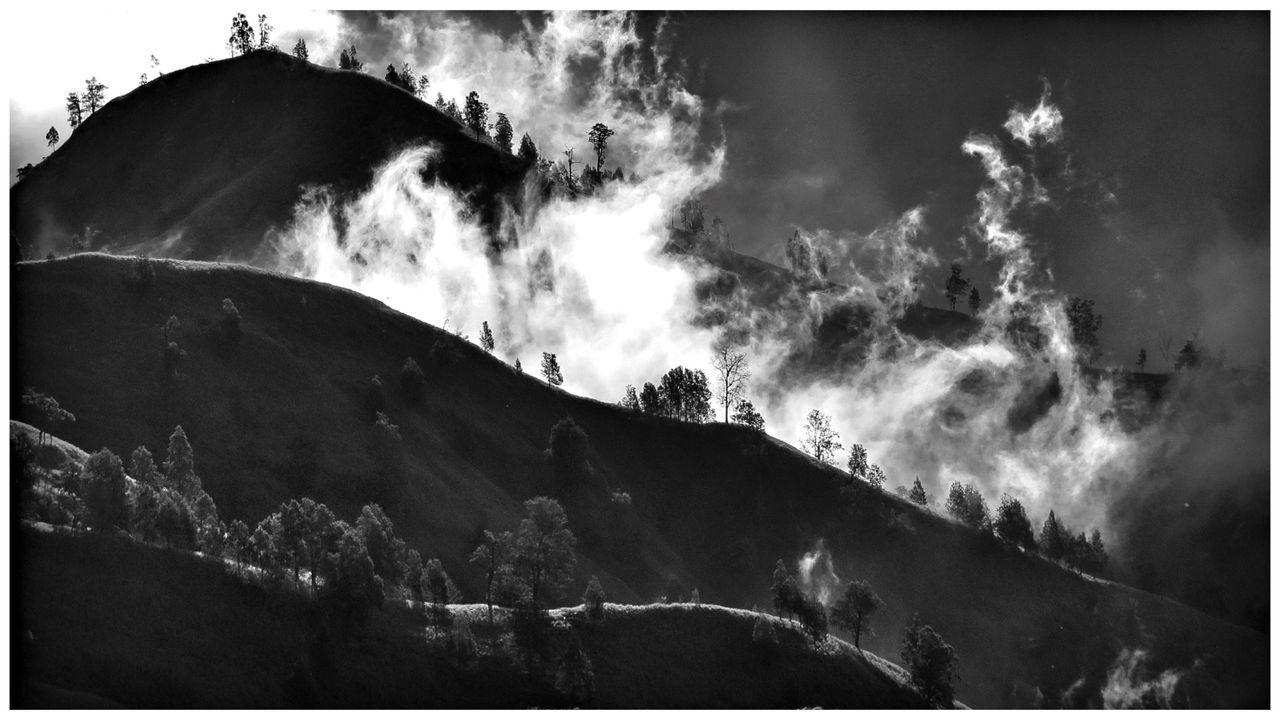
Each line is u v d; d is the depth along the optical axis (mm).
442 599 140000
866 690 147125
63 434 168125
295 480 176375
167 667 117750
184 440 157000
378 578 133000
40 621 115375
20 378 174750
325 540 138000
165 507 131625
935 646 152625
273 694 121125
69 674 112250
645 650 142000
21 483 130125
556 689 133500
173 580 126750
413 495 180875
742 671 143000
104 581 122500
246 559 134000
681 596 183250
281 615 128750
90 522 128500
